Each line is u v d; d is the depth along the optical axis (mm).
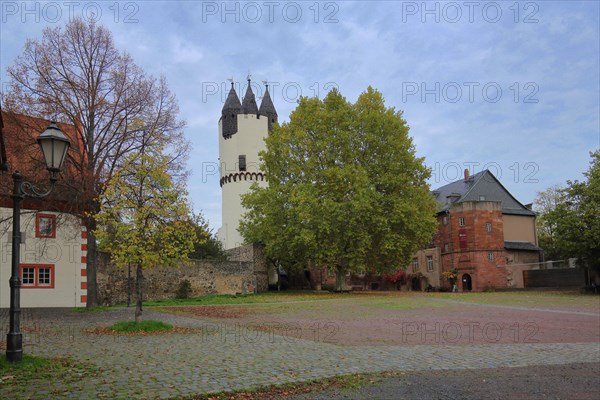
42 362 9742
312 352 11594
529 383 8797
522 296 41438
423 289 66812
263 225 46125
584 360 11242
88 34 28625
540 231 75562
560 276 55562
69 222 29406
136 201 16250
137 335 14773
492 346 13055
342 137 42656
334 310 26250
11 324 9742
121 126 28344
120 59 29141
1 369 9094
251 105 76375
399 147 43250
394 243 41781
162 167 16562
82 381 8219
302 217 39938
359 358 10852
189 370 9250
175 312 25062
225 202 75812
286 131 46156
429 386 8391
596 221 42750
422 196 43438
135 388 7777
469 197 64625
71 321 19438
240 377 8727
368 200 39625
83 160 27391
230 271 42938
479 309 27047
